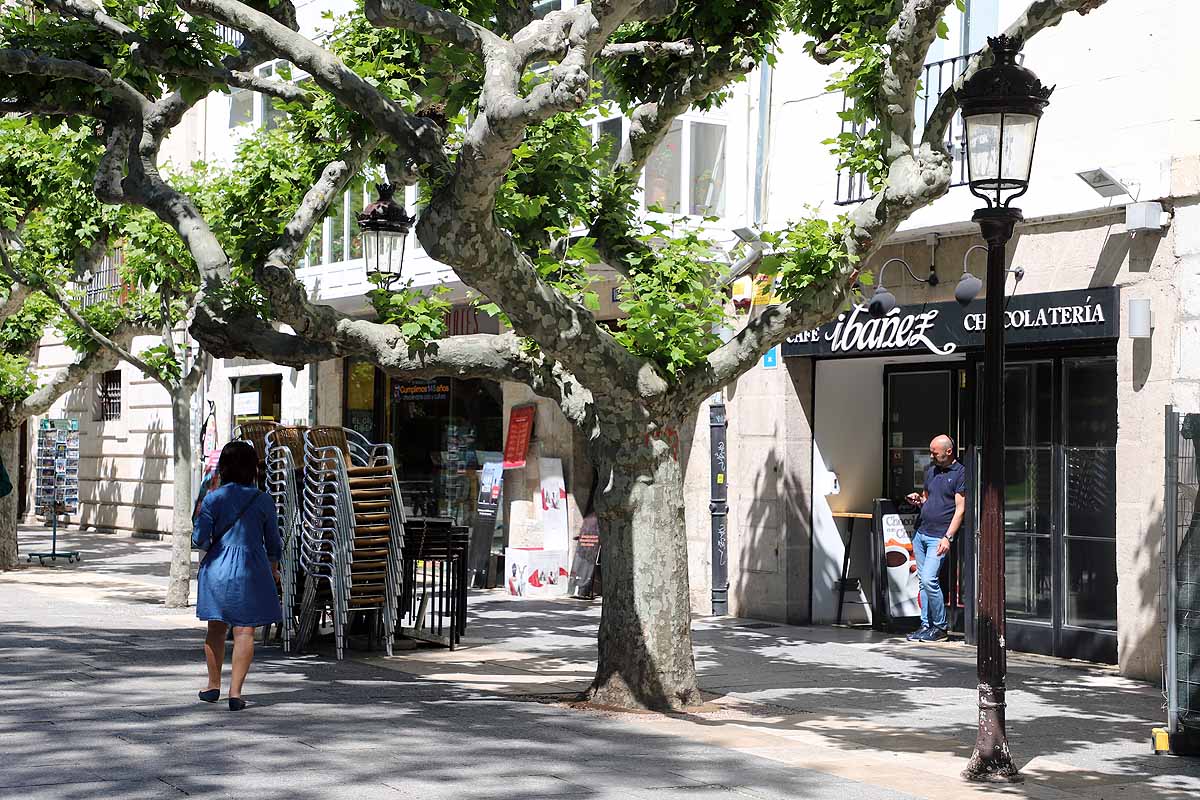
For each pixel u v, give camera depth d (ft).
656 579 35.17
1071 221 44.16
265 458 48.85
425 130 32.99
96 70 36.76
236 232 52.39
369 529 43.80
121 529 104.94
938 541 49.34
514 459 67.10
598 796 24.85
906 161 33.19
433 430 74.69
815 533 54.54
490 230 31.35
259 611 32.86
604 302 61.26
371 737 29.60
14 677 36.99
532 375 36.32
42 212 62.64
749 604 55.83
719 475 57.00
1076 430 45.39
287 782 25.07
